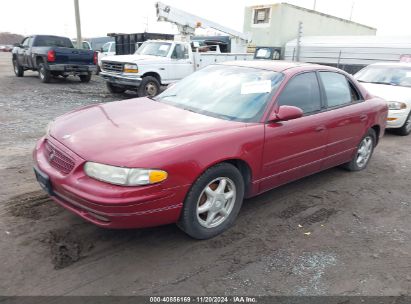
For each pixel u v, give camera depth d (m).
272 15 22.33
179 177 3.03
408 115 8.45
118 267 3.04
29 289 2.72
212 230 3.51
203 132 3.39
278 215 4.11
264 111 3.84
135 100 4.49
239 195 3.67
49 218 3.71
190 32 15.42
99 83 16.02
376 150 7.25
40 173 3.30
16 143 6.38
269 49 21.39
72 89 13.65
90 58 15.34
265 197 4.58
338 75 5.00
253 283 2.95
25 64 16.19
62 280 2.84
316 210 4.31
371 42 18.02
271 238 3.62
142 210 2.91
